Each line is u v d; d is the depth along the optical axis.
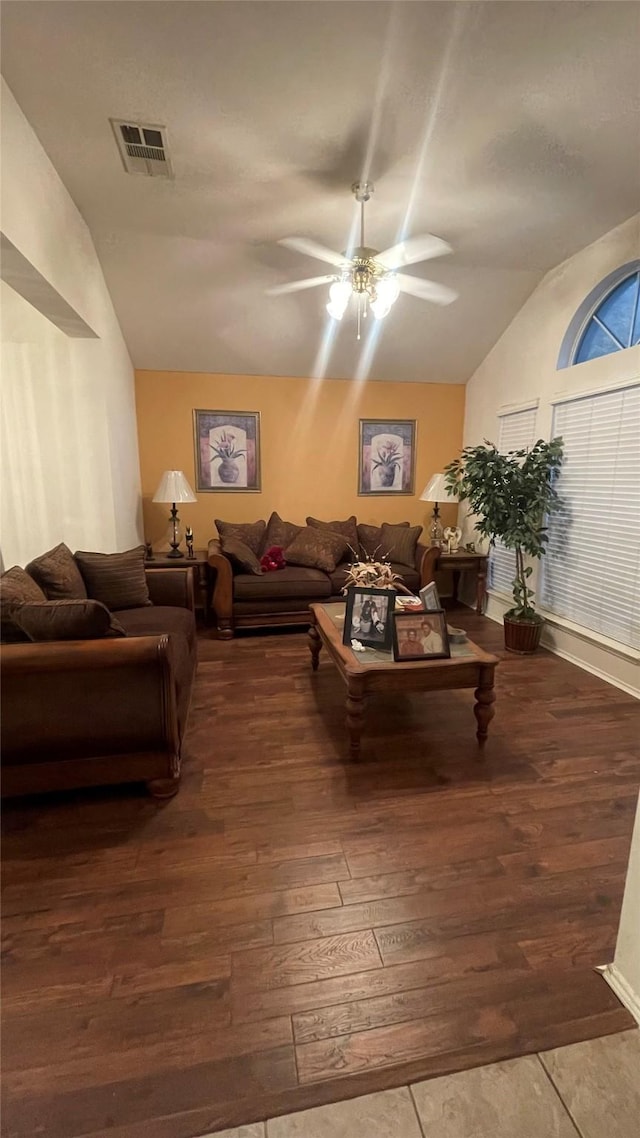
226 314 4.02
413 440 5.24
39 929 1.49
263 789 2.15
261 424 4.89
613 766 2.33
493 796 2.11
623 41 1.79
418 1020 1.25
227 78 1.96
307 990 1.32
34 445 3.56
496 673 3.43
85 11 1.68
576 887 1.66
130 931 1.49
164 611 3.19
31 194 2.24
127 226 3.11
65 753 1.99
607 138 2.30
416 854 1.79
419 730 2.65
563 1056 1.18
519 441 4.28
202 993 1.31
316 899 1.60
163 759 2.06
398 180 2.64
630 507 3.12
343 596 4.38
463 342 4.55
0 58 1.87
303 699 3.01
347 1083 1.13
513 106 2.10
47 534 3.66
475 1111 1.08
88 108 2.12
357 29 1.75
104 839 1.86
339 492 5.17
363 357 4.67
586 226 3.13
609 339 3.38
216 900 1.59
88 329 3.25
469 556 4.74
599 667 3.39
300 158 2.45
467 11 1.67
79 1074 1.14
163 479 4.30
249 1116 1.07
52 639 1.98
